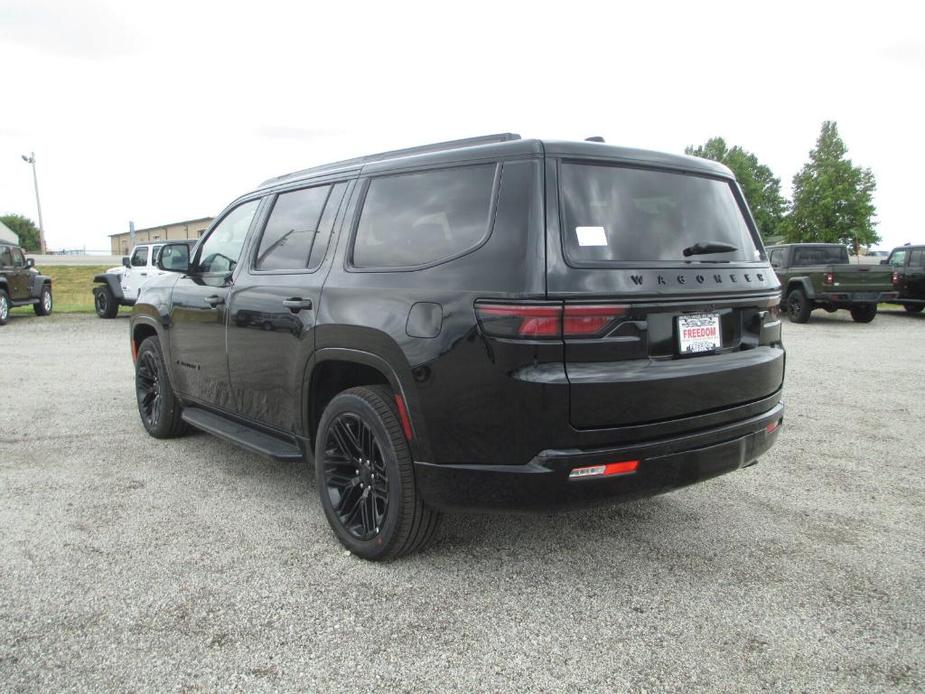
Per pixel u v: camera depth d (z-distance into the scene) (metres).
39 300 16.78
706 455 2.86
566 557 3.25
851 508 3.92
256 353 3.87
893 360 9.48
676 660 2.43
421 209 3.07
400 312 2.92
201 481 4.32
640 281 2.69
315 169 3.94
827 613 2.75
